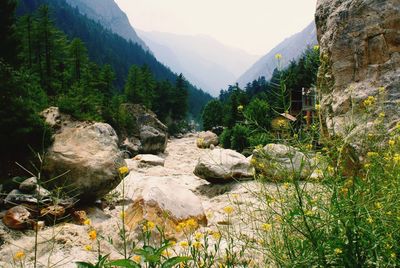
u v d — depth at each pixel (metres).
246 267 2.95
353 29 5.41
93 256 4.81
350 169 3.62
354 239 2.39
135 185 10.23
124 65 186.50
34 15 43.16
